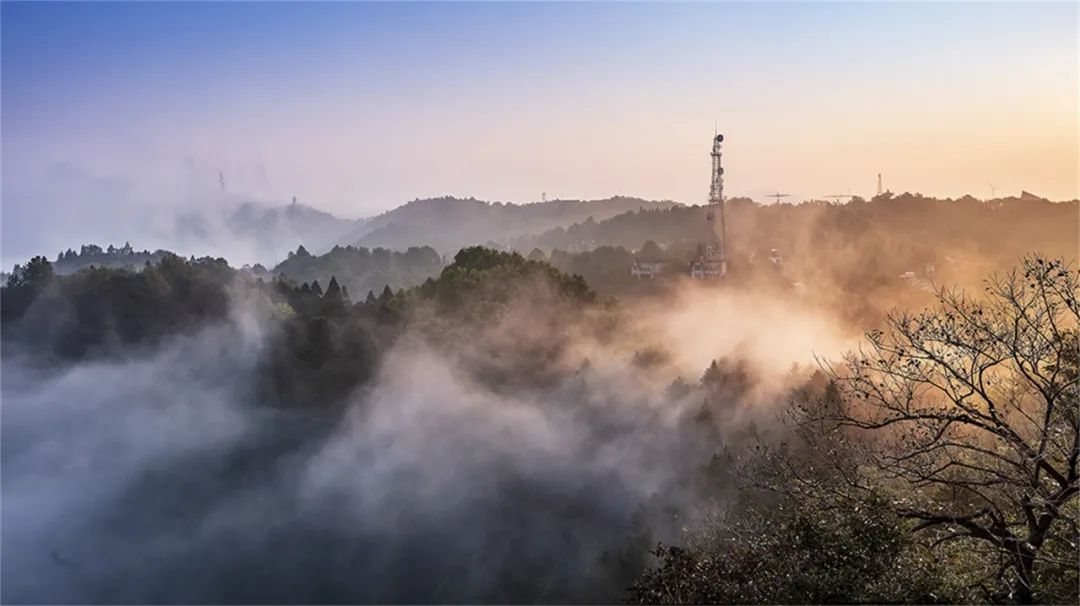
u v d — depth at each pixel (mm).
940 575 11414
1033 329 12305
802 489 13250
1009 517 12820
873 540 11602
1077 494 11898
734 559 12992
